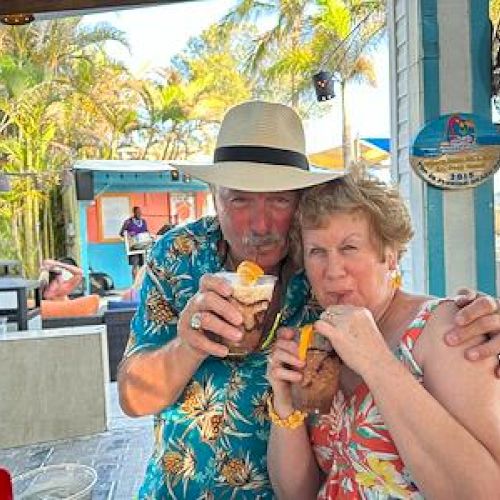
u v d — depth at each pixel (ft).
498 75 10.23
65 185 51.11
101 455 13.80
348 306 3.90
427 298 4.25
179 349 4.55
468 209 10.59
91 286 50.80
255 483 4.89
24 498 4.66
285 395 4.22
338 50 51.26
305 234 4.35
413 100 11.01
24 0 9.11
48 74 54.34
